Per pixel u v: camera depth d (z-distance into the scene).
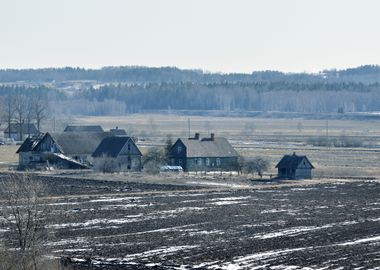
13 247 124.31
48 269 114.56
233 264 128.88
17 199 122.12
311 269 125.38
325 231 159.00
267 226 164.25
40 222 129.62
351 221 171.50
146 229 159.62
